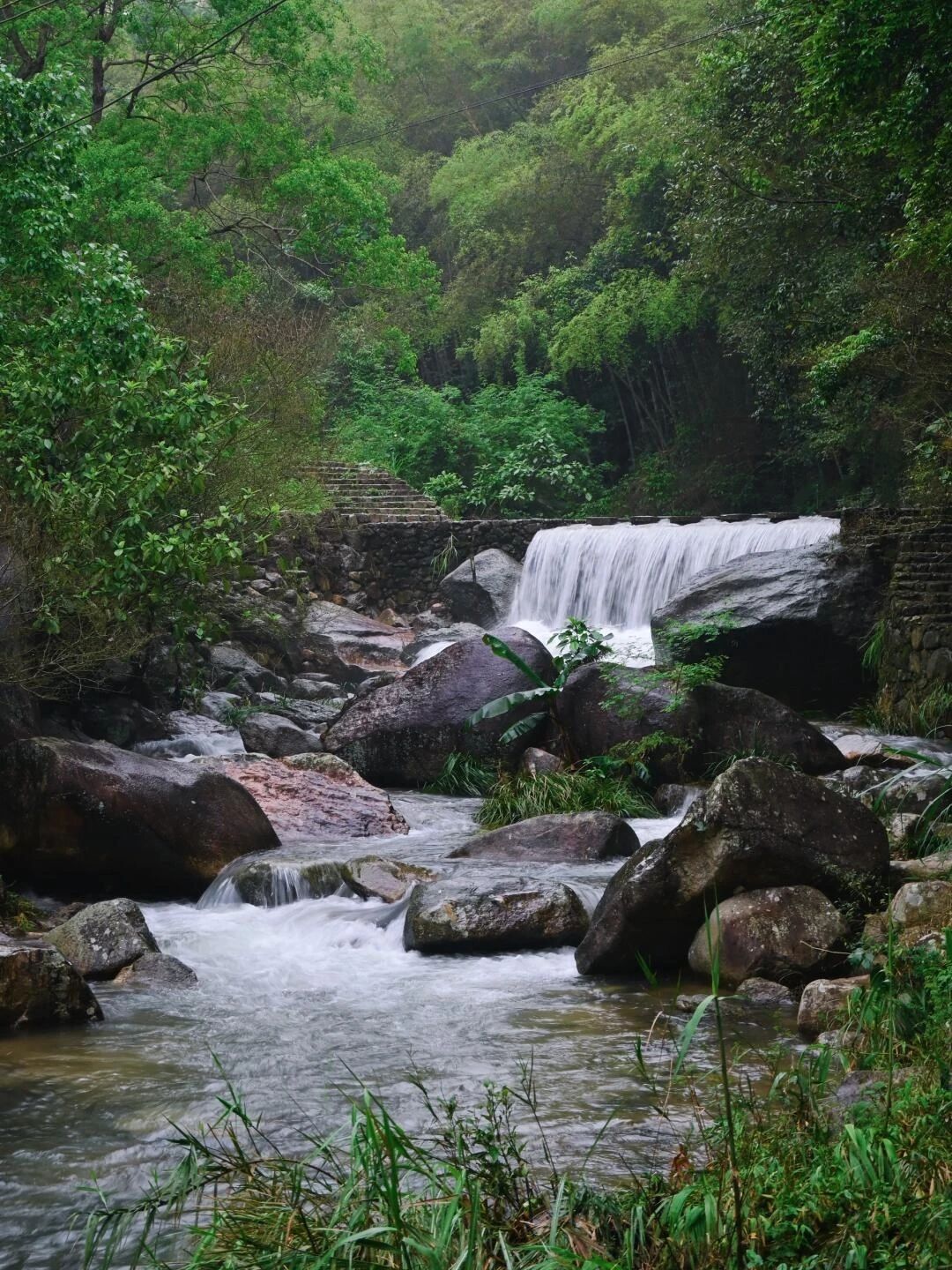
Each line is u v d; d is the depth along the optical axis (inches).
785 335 868.0
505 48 1941.4
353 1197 155.8
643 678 520.7
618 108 1417.3
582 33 1793.8
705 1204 135.3
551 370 1508.4
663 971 311.3
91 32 935.7
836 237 781.9
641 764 494.3
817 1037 245.0
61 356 467.5
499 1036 261.1
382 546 1026.7
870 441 1021.2
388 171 1893.5
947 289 612.1
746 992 282.0
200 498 604.7
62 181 466.6
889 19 492.7
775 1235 135.3
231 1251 145.8
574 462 1390.3
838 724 625.9
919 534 633.0
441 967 320.2
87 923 320.5
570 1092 224.1
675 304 1264.8
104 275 468.8
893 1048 180.7
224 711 687.1
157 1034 266.5
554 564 960.9
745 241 823.1
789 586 669.9
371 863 380.5
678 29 1471.5
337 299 1485.0
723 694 513.0
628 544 916.0
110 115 953.5
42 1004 273.7
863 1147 143.7
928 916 275.7
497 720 542.6
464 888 343.6
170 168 975.0
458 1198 139.7
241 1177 186.9
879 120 557.6
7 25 888.9
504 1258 135.5
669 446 1428.4
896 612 624.7
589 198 1579.7
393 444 1363.2
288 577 941.8
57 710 567.5
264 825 415.2
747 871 300.8
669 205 1285.7
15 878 384.5
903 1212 135.2
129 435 487.5
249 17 932.6
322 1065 243.9
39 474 454.9
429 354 1779.0
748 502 1306.6
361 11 1969.7
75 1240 171.6
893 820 379.9
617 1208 150.9
